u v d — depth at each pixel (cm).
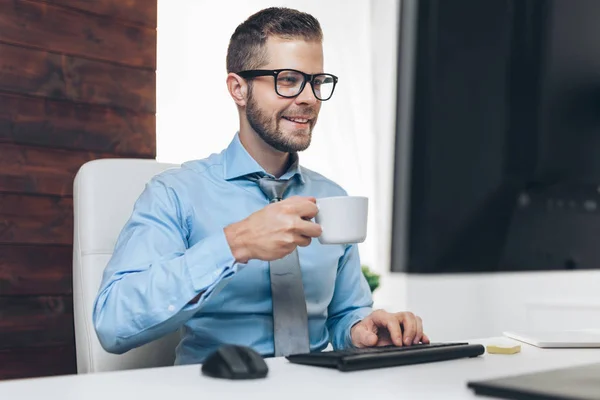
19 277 199
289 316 131
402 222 48
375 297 297
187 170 145
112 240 142
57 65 207
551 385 63
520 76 49
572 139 52
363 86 321
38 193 203
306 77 138
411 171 47
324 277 144
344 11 319
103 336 117
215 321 135
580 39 52
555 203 52
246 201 144
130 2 222
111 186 145
